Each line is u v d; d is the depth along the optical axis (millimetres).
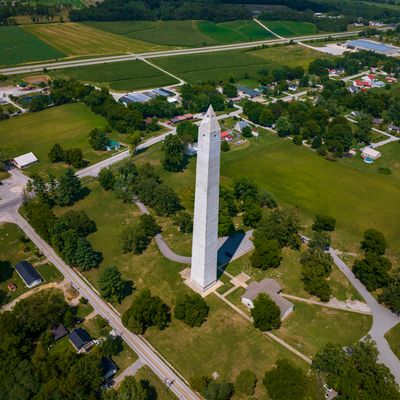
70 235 139750
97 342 111750
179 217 160250
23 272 134750
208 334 115938
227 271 139625
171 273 138375
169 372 105188
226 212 158250
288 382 95250
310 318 122562
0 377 96625
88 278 136125
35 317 111250
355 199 188500
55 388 91688
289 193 191500
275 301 123438
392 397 92000
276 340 114562
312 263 136000
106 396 92438
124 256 146750
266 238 146000
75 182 177250
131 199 178125
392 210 180875
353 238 161375
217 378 103750
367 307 127500
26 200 171000
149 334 115562
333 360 100812
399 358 110938
